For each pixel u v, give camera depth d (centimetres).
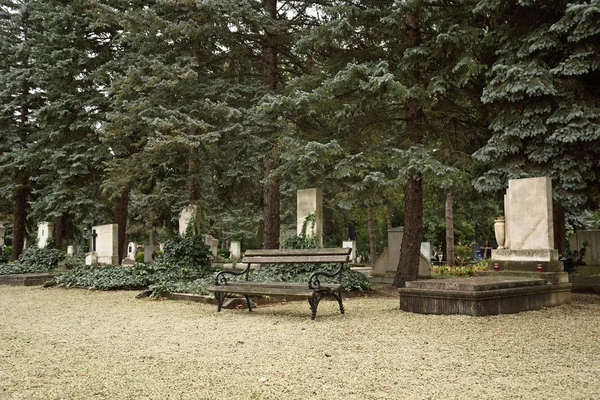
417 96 1316
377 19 1456
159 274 1448
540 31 1270
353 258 3167
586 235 1620
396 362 543
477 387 452
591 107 1255
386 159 1361
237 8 1521
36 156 2291
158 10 1748
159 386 459
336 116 1340
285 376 488
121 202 2331
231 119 1580
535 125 1273
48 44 2166
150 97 1577
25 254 2105
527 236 1123
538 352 593
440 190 1728
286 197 3183
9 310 1048
